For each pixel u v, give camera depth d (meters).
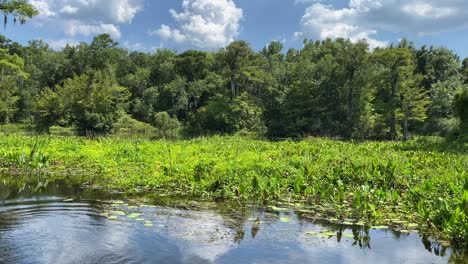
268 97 60.00
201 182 9.54
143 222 6.85
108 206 7.94
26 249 5.45
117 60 86.75
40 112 58.31
